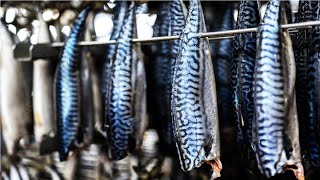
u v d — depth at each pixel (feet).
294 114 4.23
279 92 4.14
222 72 6.43
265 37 4.20
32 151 8.14
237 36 4.99
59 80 6.51
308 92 4.67
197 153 4.67
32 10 7.51
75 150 6.77
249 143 4.83
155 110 6.68
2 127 7.13
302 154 4.86
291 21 5.66
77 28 6.37
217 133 4.74
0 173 7.67
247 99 4.82
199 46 4.72
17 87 7.11
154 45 6.66
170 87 5.99
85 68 6.79
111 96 5.76
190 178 7.09
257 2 4.85
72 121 6.55
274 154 4.07
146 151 8.00
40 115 7.25
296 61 4.91
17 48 6.74
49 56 6.70
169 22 5.87
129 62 5.70
